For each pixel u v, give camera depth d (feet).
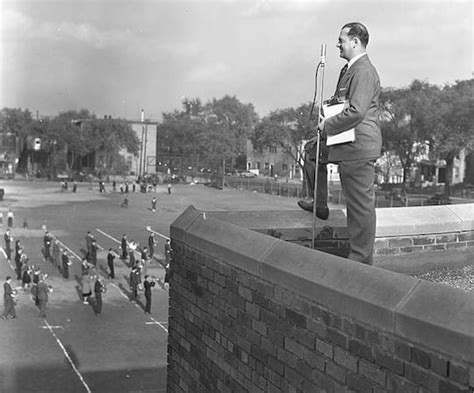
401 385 10.64
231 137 243.40
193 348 19.71
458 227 22.63
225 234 17.76
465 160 174.09
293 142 184.24
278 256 14.75
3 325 87.40
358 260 15.10
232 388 16.96
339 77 15.83
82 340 81.30
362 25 15.21
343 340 12.19
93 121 251.19
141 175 250.57
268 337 15.06
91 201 212.02
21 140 247.70
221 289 17.70
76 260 134.31
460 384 9.48
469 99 149.69
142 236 162.81
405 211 22.16
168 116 258.37
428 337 9.95
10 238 133.49
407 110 155.43
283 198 193.26
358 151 14.84
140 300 104.32
